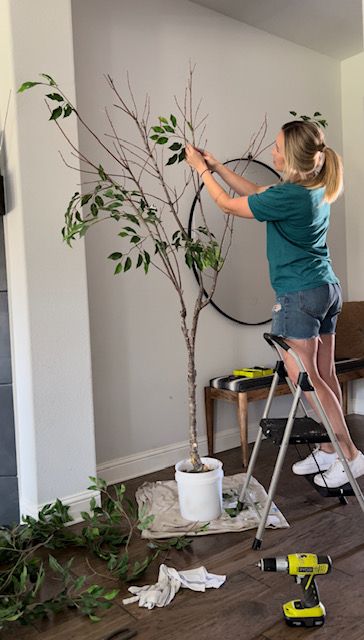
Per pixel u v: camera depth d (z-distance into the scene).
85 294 2.45
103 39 2.82
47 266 2.32
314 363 2.26
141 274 2.99
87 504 2.44
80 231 2.07
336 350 3.86
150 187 3.02
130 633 1.54
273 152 2.28
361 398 4.07
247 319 3.48
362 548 1.98
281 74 3.68
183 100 3.16
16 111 2.23
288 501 2.47
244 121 3.46
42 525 2.17
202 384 3.28
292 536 2.11
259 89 3.55
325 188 2.18
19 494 2.43
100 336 2.83
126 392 2.94
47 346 2.32
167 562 1.95
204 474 2.22
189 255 2.23
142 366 3.00
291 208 2.10
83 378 2.44
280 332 2.25
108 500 2.27
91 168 2.77
